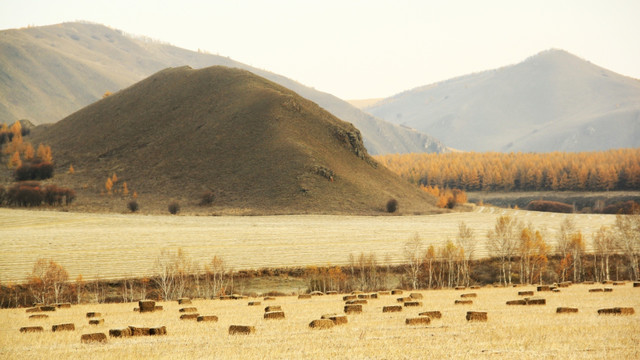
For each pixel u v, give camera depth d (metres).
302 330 26.47
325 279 79.81
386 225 150.50
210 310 40.88
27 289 71.19
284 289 78.44
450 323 27.55
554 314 30.20
